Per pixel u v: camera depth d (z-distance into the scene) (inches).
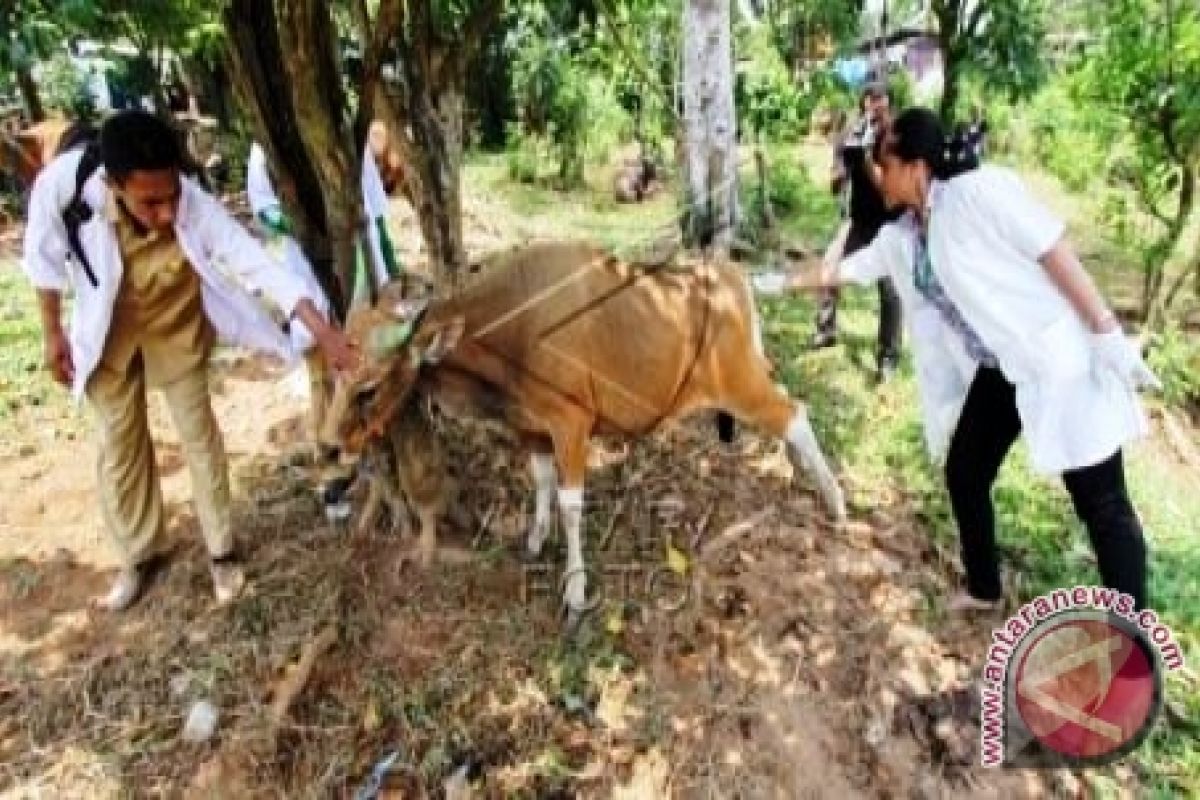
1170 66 231.8
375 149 231.9
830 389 203.6
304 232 127.9
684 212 259.6
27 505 165.2
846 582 146.6
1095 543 123.1
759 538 150.7
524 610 133.3
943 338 128.5
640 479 162.4
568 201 411.8
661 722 121.4
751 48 416.8
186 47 183.0
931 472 175.3
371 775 113.8
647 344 128.5
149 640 131.1
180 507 159.6
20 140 136.8
